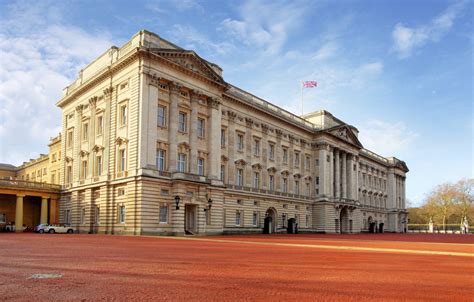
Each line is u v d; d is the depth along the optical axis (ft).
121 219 163.12
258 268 51.80
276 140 243.40
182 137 174.19
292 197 250.37
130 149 159.74
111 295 32.89
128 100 165.58
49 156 272.72
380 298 34.06
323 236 200.75
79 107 197.77
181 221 161.38
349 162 308.19
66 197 200.64
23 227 201.77
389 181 412.57
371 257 73.15
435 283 42.73
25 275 42.73
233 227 205.57
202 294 34.01
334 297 33.99
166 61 166.50
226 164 205.57
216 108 190.70
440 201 461.37
